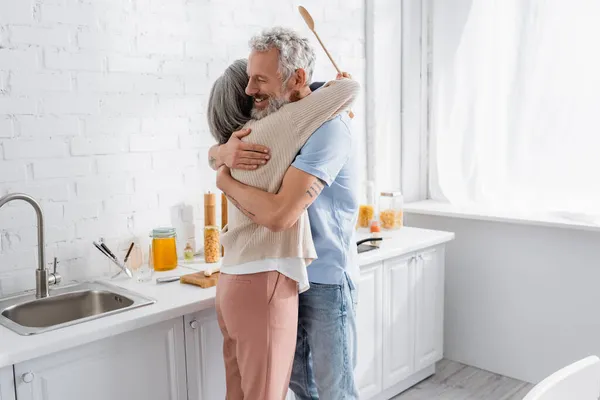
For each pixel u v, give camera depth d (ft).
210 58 8.55
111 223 7.68
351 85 5.47
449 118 11.03
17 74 6.68
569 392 3.57
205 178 8.67
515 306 10.17
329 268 6.03
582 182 9.71
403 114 11.55
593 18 9.37
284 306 5.62
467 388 9.98
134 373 6.03
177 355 6.38
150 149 8.00
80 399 5.62
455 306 10.96
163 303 6.30
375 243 9.11
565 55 9.66
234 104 5.77
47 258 7.11
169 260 7.71
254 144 5.45
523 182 10.29
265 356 5.62
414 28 11.48
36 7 6.77
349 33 10.61
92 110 7.36
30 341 5.26
